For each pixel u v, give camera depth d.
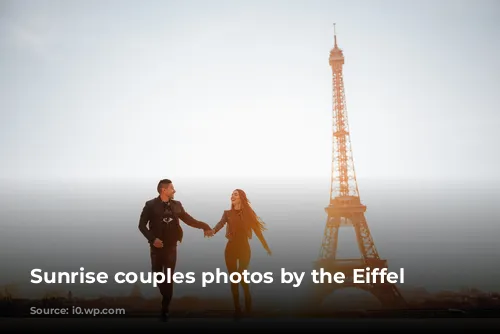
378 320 5.49
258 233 5.57
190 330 5.14
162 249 5.34
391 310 5.80
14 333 5.21
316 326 5.28
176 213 5.46
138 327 5.29
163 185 5.41
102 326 5.35
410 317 5.64
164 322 5.43
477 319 5.54
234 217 5.52
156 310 6.01
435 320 5.51
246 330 5.14
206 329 5.17
